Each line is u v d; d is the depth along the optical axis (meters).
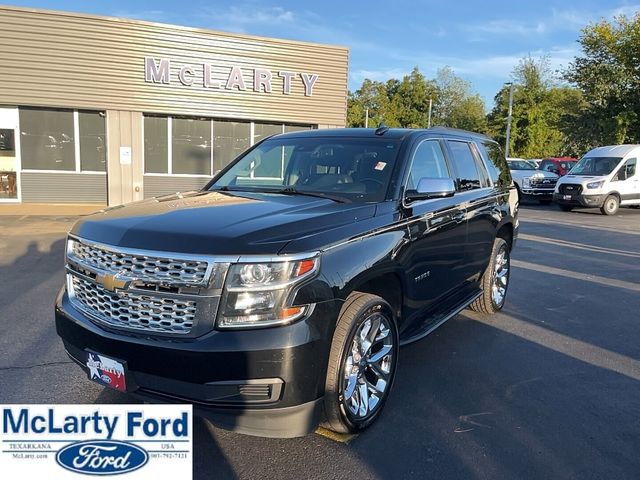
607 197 19.05
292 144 4.68
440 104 77.81
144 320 2.80
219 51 17.59
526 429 3.46
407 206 3.88
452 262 4.66
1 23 15.35
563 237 12.90
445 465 3.04
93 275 3.01
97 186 17.34
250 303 2.69
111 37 16.36
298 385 2.76
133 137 17.09
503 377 4.29
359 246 3.22
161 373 2.71
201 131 18.22
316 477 2.92
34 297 6.40
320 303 2.84
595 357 4.79
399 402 3.80
